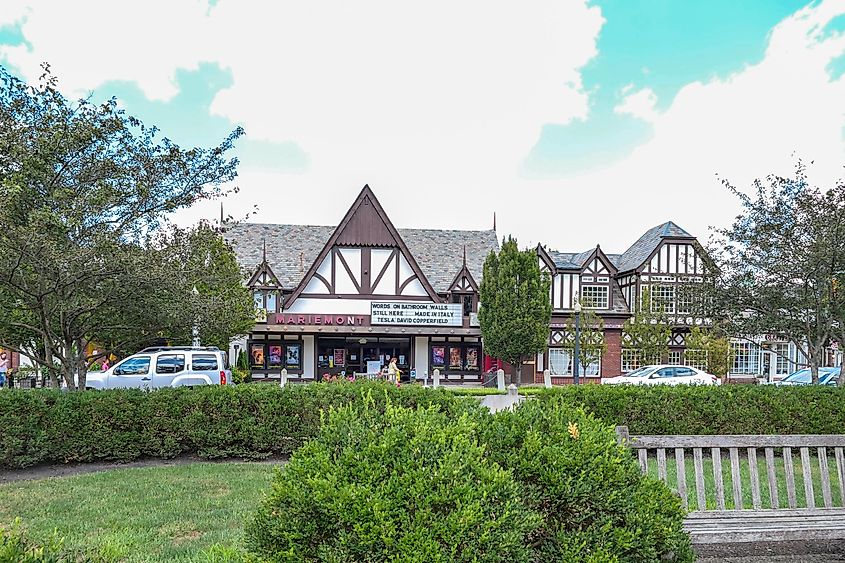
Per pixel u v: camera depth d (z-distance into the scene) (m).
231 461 10.27
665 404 10.78
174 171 11.26
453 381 32.09
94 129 10.20
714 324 14.93
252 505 7.12
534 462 3.52
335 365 31.30
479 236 37.81
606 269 33.69
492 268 30.72
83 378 12.48
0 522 6.49
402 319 30.59
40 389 10.23
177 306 11.56
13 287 10.30
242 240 34.09
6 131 9.38
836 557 5.48
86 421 9.92
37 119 10.21
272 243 34.25
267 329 29.38
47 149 9.61
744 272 14.09
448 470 3.10
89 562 2.69
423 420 3.50
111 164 10.64
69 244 9.81
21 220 9.59
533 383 32.22
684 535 3.77
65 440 9.81
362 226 30.98
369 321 30.47
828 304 12.99
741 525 5.27
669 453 11.13
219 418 10.31
